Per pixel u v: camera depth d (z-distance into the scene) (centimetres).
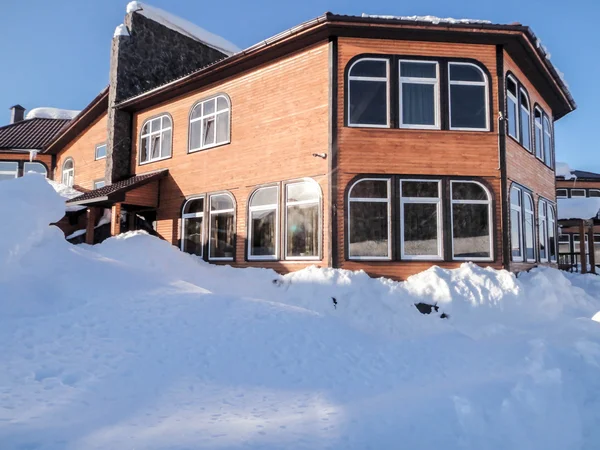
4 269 787
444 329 931
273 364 634
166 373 570
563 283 1159
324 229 1127
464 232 1126
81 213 1712
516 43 1177
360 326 946
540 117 1534
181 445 394
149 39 1781
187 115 1507
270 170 1255
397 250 1106
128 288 882
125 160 1698
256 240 1279
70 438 397
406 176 1129
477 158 1147
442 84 1155
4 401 464
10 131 2584
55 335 652
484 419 495
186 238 1471
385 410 499
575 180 3100
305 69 1204
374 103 1151
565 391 560
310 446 409
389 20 1095
